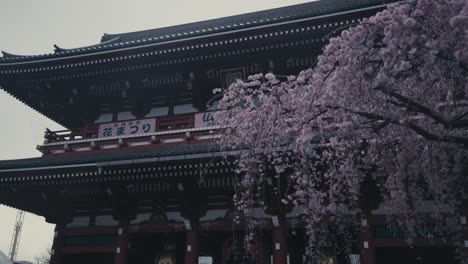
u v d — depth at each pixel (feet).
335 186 47.32
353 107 39.17
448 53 33.78
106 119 81.41
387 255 65.51
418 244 54.19
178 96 78.54
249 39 66.64
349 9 59.57
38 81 80.84
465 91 37.42
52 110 88.53
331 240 59.41
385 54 34.83
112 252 66.69
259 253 60.59
